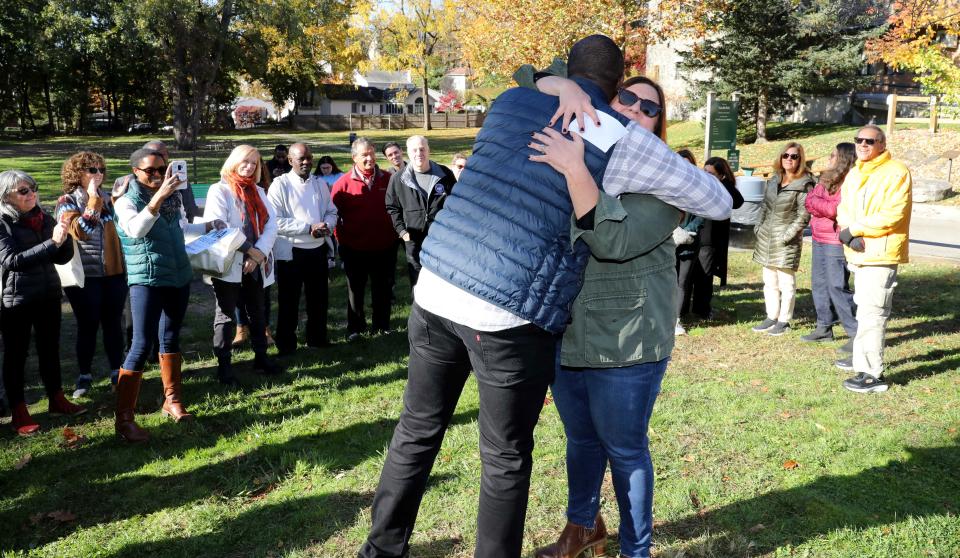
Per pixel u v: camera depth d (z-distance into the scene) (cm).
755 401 508
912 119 2592
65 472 416
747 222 1152
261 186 662
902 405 497
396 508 259
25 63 5197
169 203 458
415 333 243
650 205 239
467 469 400
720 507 356
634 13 2538
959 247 1159
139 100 6462
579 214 216
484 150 225
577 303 257
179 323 489
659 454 420
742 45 2583
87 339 553
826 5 2502
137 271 455
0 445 455
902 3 2002
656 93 268
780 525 338
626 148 229
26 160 2911
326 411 506
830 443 430
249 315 596
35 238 476
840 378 560
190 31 4138
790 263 686
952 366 578
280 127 6950
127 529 349
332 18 5138
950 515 343
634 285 254
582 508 303
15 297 468
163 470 416
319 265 665
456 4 4622
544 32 2481
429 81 7681
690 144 2997
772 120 3278
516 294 212
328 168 964
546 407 496
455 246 219
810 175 681
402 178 664
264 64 5003
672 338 266
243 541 335
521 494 242
